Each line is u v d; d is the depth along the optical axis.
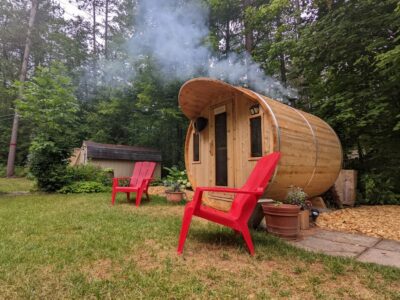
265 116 4.34
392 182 6.38
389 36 6.62
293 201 4.21
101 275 2.24
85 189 8.68
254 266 2.50
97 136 16.03
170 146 15.49
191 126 6.48
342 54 7.04
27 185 11.63
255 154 4.52
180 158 15.19
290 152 4.17
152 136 15.45
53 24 18.25
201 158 6.12
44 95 8.95
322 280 2.23
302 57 8.07
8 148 19.31
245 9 11.94
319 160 4.81
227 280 2.19
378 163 6.88
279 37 10.92
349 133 7.22
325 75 8.26
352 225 4.23
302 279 2.24
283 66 12.08
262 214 4.02
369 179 6.31
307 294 1.99
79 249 2.87
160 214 4.92
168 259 2.62
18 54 18.36
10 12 16.55
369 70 7.05
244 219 2.88
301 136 4.50
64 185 8.84
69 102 9.35
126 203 6.34
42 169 8.72
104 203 6.27
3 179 15.10
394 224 4.19
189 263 2.54
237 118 5.02
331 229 4.14
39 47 17.16
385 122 6.73
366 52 6.90
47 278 2.17
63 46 18.52
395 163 6.58
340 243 3.37
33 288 2.00
